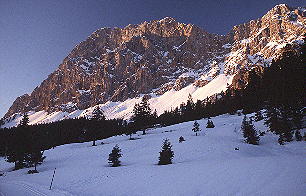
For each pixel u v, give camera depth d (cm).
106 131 10469
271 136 4234
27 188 2486
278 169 1719
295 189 1249
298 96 4309
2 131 10762
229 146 3903
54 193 2208
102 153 5159
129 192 1939
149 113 8750
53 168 4419
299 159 1992
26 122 6028
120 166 3488
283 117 4184
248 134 4231
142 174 2583
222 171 2006
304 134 3547
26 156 5169
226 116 8638
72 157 5262
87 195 2058
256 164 2031
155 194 1742
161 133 7100
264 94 7231
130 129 7831
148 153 4431
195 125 5809
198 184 1759
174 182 1977
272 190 1306
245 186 1478
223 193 1445
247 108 7881
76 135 11294
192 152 3812
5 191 2327
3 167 6062
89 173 3078
